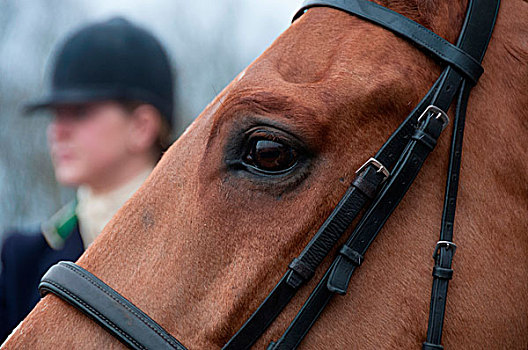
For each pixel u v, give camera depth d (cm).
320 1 168
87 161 297
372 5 160
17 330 152
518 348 154
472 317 148
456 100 154
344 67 151
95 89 303
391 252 149
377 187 148
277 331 145
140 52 318
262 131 145
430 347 144
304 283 145
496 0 163
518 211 155
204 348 145
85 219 297
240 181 149
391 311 146
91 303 147
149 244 152
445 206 150
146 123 312
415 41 155
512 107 158
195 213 150
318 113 145
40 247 297
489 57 160
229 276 146
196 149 157
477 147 154
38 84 1215
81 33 318
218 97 166
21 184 1102
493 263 151
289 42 159
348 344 145
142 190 160
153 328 144
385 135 151
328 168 148
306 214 146
